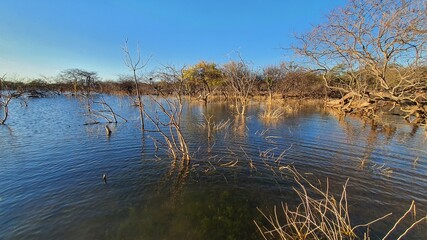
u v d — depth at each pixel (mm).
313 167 9742
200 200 7074
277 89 47562
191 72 41844
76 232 5488
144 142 13406
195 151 11875
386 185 8102
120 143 13070
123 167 9500
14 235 5324
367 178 8664
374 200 7078
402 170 9445
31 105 34719
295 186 8031
